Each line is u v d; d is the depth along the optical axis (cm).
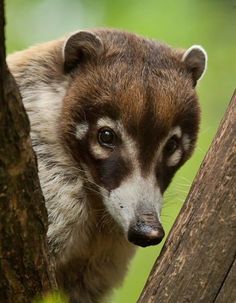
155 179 1065
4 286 768
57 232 1106
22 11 1728
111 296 1230
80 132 1096
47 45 1188
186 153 1134
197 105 1134
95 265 1185
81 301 1200
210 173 855
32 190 748
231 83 1725
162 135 1074
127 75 1092
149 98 1070
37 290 788
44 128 1114
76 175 1119
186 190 1238
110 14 1677
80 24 1706
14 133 714
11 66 1157
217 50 1706
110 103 1072
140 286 1562
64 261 1127
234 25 1678
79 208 1117
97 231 1146
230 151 848
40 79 1138
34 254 772
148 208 1020
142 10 1669
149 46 1166
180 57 1162
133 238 999
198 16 1667
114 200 1049
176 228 870
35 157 751
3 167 718
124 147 1069
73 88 1118
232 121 854
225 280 838
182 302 847
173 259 859
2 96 693
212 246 842
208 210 848
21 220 748
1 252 752
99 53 1131
